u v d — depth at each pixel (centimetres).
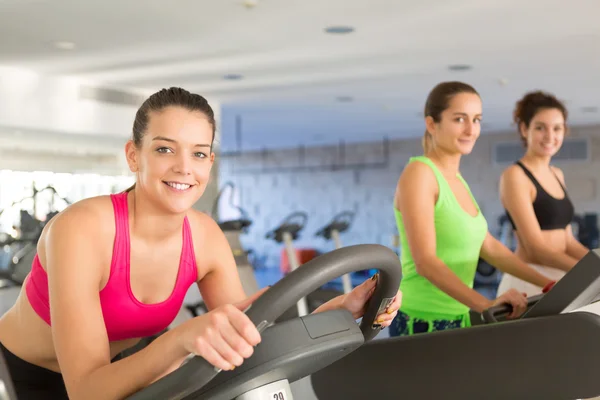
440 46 624
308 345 107
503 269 231
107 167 789
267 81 787
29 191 709
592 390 155
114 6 489
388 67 717
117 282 131
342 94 876
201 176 125
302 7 495
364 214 1503
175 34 572
